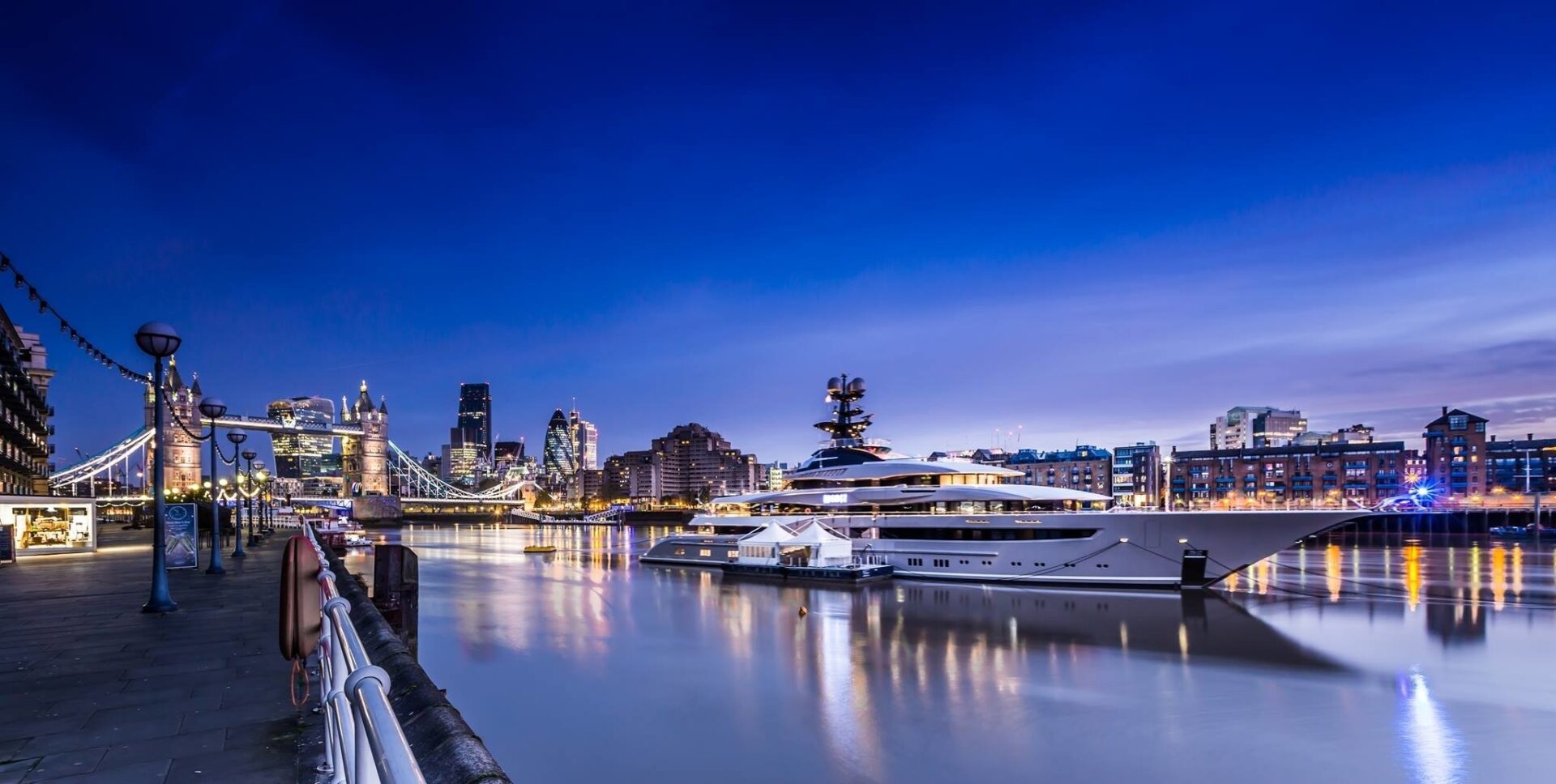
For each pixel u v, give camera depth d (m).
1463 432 159.75
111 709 7.96
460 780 3.86
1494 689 30.02
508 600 54.47
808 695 29.70
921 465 61.66
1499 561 81.00
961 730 25.86
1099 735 25.19
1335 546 106.12
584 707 28.47
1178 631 40.44
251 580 21.83
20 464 77.12
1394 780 21.83
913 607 47.78
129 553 33.75
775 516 70.19
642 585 62.28
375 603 15.94
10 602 16.70
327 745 5.54
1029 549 53.97
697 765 23.17
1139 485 194.25
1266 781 21.88
